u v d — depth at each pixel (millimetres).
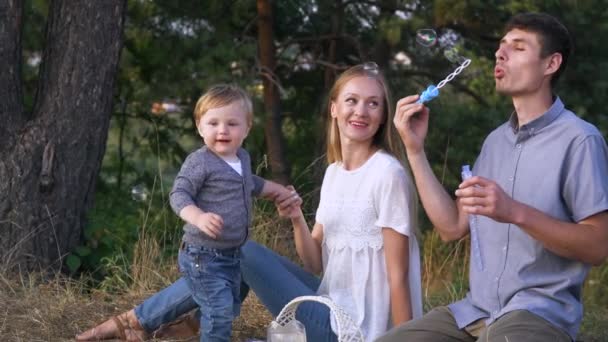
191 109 8742
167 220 7035
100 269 6086
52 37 5910
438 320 3404
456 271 6992
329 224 3857
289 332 3393
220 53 7738
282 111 9570
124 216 7051
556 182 3189
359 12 9266
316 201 6773
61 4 5891
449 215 3514
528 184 3256
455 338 3371
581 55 8781
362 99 3787
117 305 4938
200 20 8078
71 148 5828
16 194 5711
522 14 3338
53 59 5887
